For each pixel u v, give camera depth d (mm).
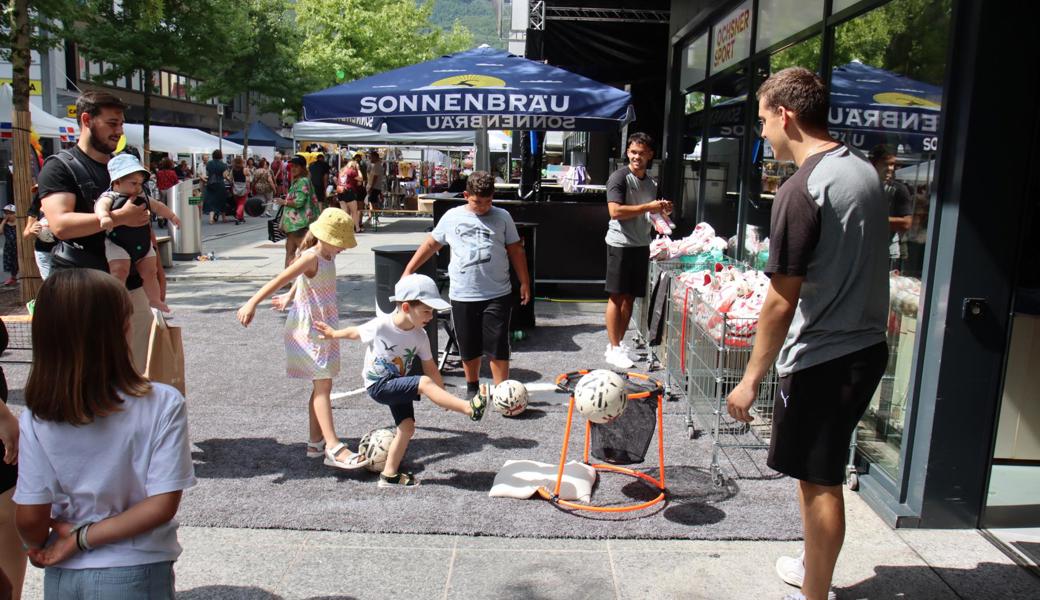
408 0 34188
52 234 3900
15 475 2648
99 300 1973
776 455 2963
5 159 18406
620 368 6605
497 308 5547
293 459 4648
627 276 6445
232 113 50938
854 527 3830
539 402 5727
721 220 7820
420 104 7090
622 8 12781
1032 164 3496
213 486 4234
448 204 9773
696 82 9000
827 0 5219
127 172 3758
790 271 2732
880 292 2852
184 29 18781
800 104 2859
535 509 3986
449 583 3307
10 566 2662
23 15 8055
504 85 7148
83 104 3852
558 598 3201
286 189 25891
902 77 4145
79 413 1961
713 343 4457
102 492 2023
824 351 2820
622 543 3664
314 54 30578
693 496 4156
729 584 3320
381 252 6566
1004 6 3391
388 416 5441
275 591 3230
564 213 9555
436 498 4109
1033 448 4418
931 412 3699
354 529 3754
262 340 7633
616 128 8055
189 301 9664
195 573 3359
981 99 3451
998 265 3555
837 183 2734
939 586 3307
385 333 4109
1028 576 3389
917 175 3980
